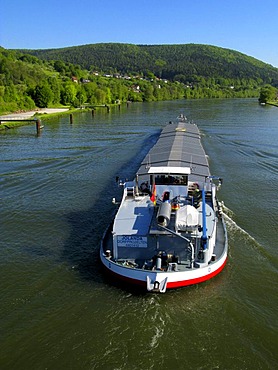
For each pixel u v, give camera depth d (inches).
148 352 561.6
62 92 5147.6
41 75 7327.8
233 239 901.2
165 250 708.0
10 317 636.7
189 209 710.5
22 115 3622.0
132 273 676.1
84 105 5221.5
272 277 748.6
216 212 913.5
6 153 1868.8
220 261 724.0
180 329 606.5
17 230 963.3
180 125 2245.3
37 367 540.4
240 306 659.4
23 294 697.0
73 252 847.1
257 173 1478.8
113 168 1573.6
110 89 6501.0
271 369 534.3
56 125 3090.6
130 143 2153.1
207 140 2228.1
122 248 717.3
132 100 6963.6
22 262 805.9
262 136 2374.5
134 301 669.3
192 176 971.9
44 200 1176.8
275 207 1107.9
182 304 661.9
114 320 626.5
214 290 699.4
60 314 642.2
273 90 6756.9
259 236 924.6
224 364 541.6
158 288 650.2
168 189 879.7
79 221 1016.2
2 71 6688.0
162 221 701.9
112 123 3213.6
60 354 561.3
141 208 830.5
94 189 1286.9
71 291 701.9
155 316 633.0
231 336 593.0
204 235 685.9
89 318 632.4
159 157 1228.5
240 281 730.8
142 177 946.7
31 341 586.2
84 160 1716.3
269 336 593.6
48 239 912.9
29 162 1667.1
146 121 3346.5
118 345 575.8
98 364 542.6
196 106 5388.8
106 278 737.0
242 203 1140.5
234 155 1814.7
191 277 677.9
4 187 1306.6
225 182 1352.1
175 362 544.7
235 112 4239.7
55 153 1867.6
